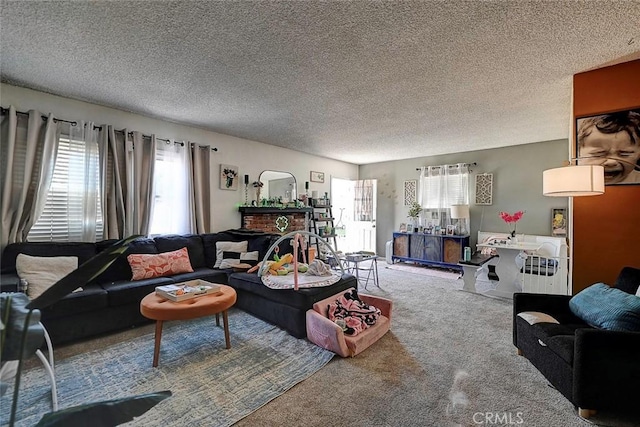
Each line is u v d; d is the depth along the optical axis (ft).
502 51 7.53
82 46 7.32
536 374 7.18
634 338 5.45
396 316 11.10
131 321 9.64
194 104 11.30
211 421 5.57
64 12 6.01
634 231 7.97
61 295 2.26
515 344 8.32
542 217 17.30
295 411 5.86
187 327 9.91
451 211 19.02
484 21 6.31
